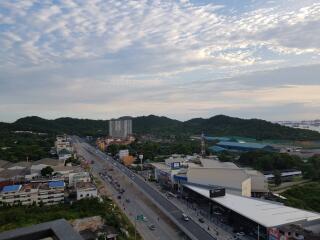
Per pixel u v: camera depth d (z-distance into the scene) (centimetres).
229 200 12212
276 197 15625
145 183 18162
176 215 12012
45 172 17338
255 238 9850
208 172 15538
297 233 9188
